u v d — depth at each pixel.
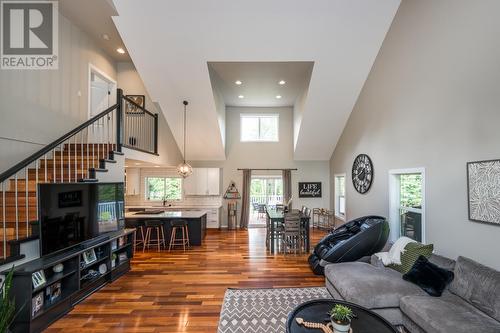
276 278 3.99
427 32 3.36
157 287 3.66
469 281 2.34
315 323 2.02
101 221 3.67
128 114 6.54
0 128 3.54
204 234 6.81
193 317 2.88
